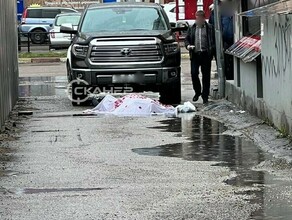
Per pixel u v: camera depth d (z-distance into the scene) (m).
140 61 23.88
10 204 11.04
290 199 11.07
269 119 17.98
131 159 14.44
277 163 13.72
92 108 23.53
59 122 20.05
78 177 12.82
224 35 24.44
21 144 16.38
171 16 50.94
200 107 23.00
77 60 24.09
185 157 14.63
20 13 65.00
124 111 21.73
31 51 52.75
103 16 25.53
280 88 16.62
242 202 10.95
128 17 25.42
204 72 23.98
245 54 20.14
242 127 18.38
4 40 20.33
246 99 20.80
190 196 11.38
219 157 14.58
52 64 44.41
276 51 16.95
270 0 19.16
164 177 12.76
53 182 12.46
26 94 28.52
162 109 21.92
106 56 23.88
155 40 23.92
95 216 10.35
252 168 13.39
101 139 16.95
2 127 18.62
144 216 10.30
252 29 21.92
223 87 24.39
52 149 15.66
